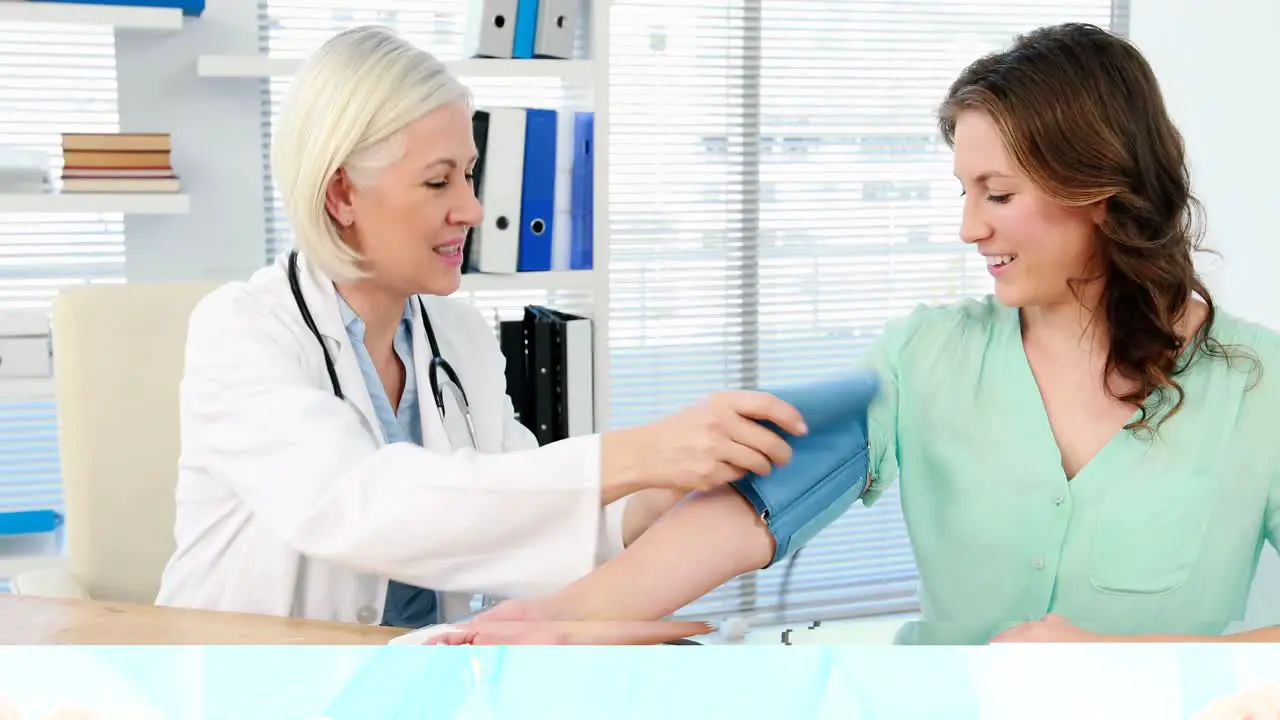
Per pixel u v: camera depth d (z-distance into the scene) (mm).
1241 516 1064
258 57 1989
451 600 1267
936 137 3051
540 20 2062
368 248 1223
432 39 2572
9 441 2418
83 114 2389
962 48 3064
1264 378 1075
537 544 990
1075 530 1079
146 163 1963
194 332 1226
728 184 2908
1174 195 1044
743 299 2934
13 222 2359
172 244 2371
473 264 2066
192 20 2344
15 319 1894
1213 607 1065
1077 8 3170
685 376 2910
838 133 2982
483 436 1404
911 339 1185
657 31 2822
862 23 2982
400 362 1371
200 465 1213
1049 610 1091
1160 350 1062
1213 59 2727
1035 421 1104
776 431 980
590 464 970
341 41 1202
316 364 1229
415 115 1173
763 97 2926
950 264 3100
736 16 2857
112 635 880
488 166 2004
